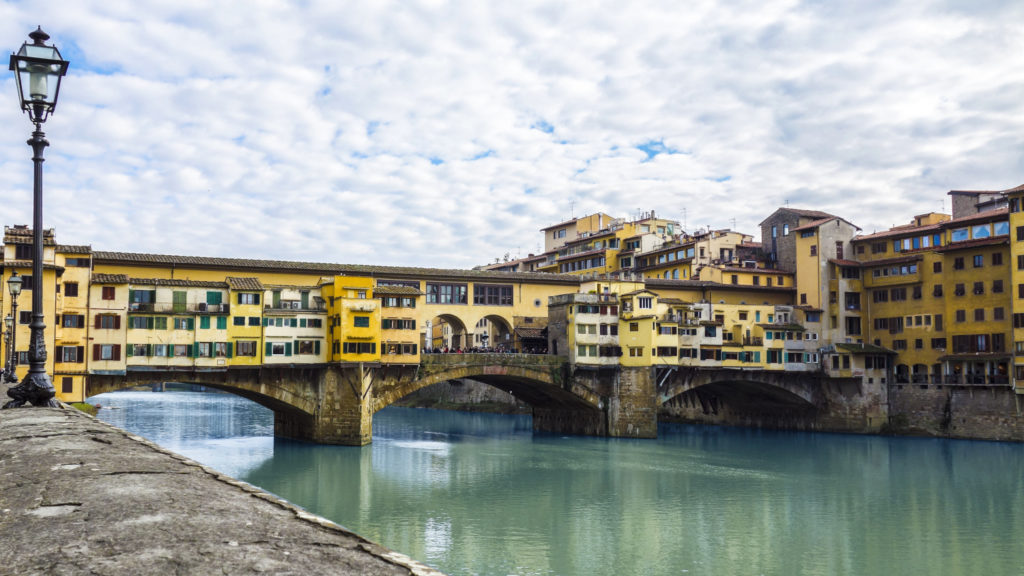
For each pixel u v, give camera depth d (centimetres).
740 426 11606
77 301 6819
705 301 10594
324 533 665
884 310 10400
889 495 5984
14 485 813
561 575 3884
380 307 8112
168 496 756
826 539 4669
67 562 540
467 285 9862
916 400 9844
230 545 595
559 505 5522
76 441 1157
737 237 12125
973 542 4609
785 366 10188
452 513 5219
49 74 1705
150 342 7206
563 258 13775
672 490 6112
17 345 6284
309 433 8281
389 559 588
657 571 3991
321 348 8081
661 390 9681
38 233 1797
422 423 11331
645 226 13462
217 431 9544
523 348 10044
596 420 9650
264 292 7844
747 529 4888
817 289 10600
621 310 9638
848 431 10188
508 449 8294
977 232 9350
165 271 8069
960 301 9444
